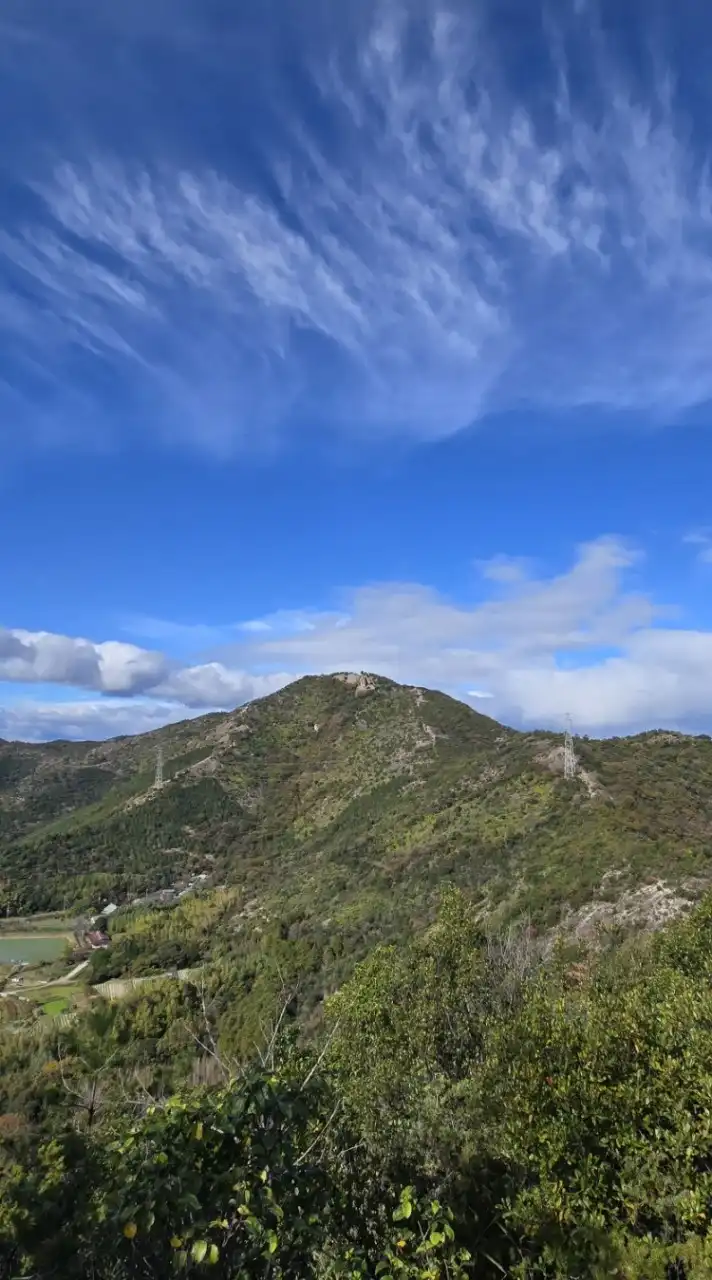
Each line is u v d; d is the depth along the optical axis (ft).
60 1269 12.44
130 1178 14.01
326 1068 28.60
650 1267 22.52
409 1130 27.30
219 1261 14.10
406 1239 17.29
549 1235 24.31
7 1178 13.26
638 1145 25.82
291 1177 15.19
